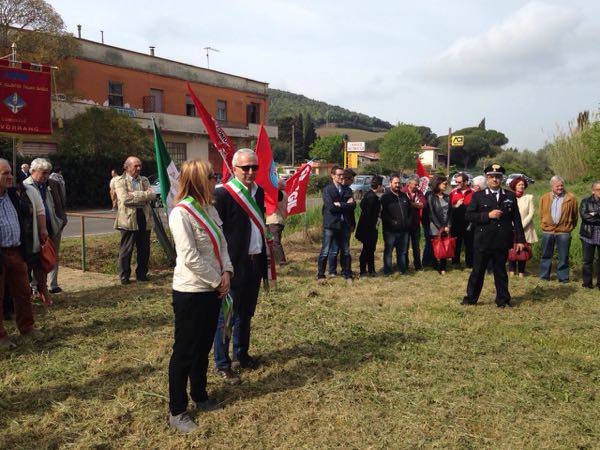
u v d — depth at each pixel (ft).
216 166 114.83
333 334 18.49
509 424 12.35
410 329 19.26
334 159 207.82
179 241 11.15
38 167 21.99
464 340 18.13
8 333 18.24
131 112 91.35
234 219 14.05
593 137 66.39
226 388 14.06
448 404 13.28
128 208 25.36
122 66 94.22
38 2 73.61
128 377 14.70
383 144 205.05
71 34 79.25
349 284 26.84
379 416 12.64
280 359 16.12
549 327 19.95
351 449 11.21
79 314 20.52
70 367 15.26
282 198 22.11
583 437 11.82
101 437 11.59
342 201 27.48
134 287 25.13
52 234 22.90
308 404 13.21
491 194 22.26
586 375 15.34
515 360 16.35
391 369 15.43
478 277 22.67
